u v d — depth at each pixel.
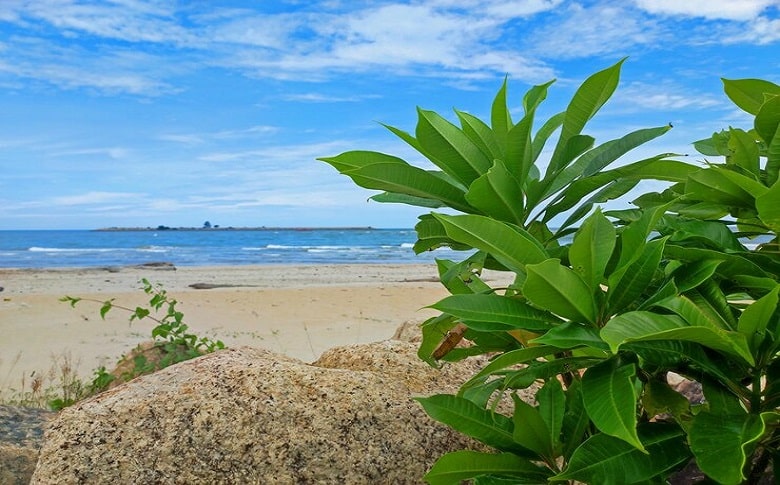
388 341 3.44
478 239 1.56
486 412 1.90
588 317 1.52
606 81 1.75
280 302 13.98
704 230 1.77
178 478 2.42
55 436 2.51
